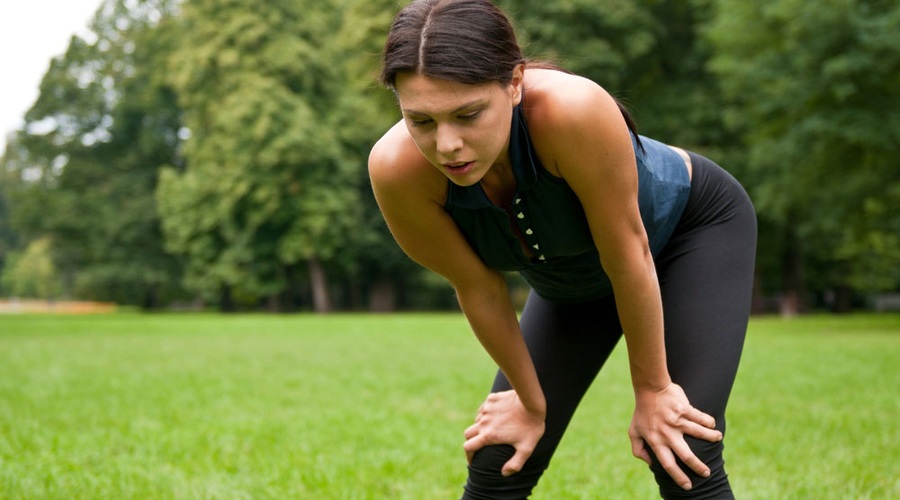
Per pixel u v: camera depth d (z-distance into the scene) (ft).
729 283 7.45
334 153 96.58
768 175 58.95
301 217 97.86
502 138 5.54
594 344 7.94
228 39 96.63
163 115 122.01
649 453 7.17
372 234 104.17
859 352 32.35
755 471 12.80
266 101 93.86
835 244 84.38
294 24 98.37
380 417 18.29
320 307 101.76
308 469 13.24
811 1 46.78
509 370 7.50
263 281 102.83
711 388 6.98
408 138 6.31
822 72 46.93
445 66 5.13
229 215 98.07
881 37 44.19
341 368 29.12
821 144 48.85
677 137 72.59
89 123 124.26
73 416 18.84
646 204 7.10
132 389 23.76
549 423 7.77
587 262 7.13
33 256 177.17
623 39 69.87
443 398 21.54
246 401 21.18
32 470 12.75
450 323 60.85
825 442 14.83
